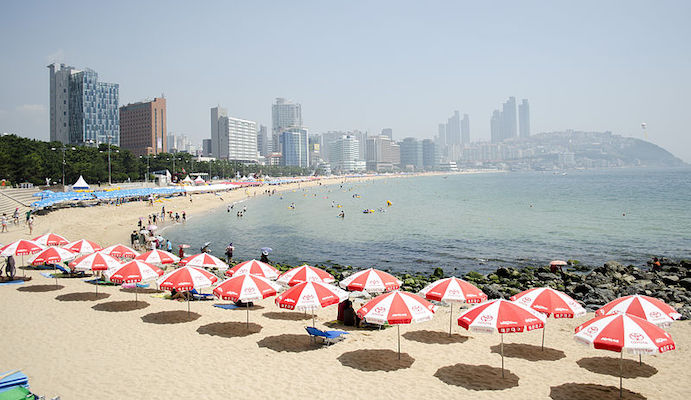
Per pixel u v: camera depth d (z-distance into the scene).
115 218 69.81
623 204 95.00
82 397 13.18
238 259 44.00
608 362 16.48
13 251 26.05
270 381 14.49
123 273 20.33
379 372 15.36
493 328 13.70
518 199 117.56
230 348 17.38
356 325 20.39
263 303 24.25
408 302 15.30
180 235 60.50
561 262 36.81
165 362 15.88
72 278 28.48
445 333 19.66
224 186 136.50
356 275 19.83
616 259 42.38
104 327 19.52
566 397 13.67
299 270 22.20
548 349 17.81
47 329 19.06
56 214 66.44
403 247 50.03
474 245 50.75
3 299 23.42
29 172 98.31
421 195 146.50
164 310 22.23
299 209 99.12
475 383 14.60
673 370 15.73
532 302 16.69
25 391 10.97
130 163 140.38
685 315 22.67
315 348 17.55
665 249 46.78
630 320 13.05
